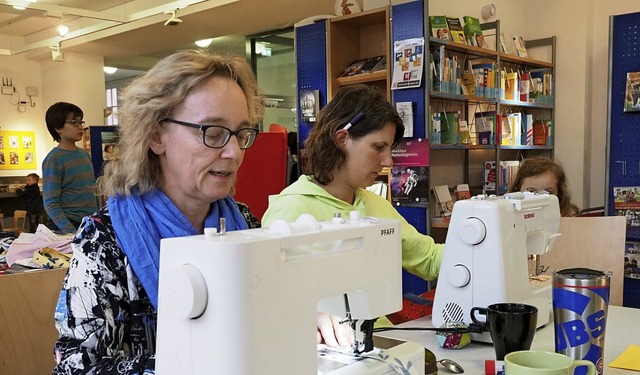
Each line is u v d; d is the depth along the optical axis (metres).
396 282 0.88
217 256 0.66
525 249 1.42
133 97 1.05
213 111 1.01
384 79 3.80
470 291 1.37
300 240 0.72
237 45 8.09
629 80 3.72
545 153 5.11
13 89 8.37
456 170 4.32
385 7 3.62
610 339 1.35
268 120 7.37
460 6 4.32
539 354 0.88
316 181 1.72
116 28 6.88
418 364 0.88
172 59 1.04
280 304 0.70
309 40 4.09
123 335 1.00
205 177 1.04
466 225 1.36
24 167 8.52
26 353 1.61
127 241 1.01
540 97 4.83
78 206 3.58
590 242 2.17
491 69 4.11
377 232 0.85
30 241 2.39
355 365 0.81
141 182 1.07
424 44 3.44
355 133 1.63
